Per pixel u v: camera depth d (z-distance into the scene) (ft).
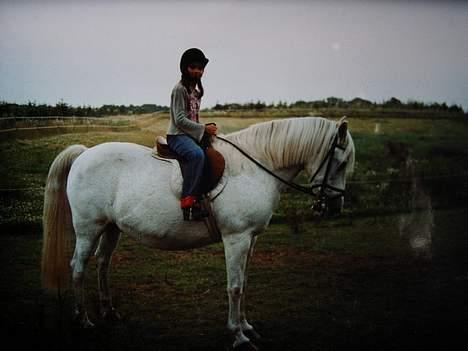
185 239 10.84
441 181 31.71
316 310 13.34
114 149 11.35
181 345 10.88
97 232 11.32
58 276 11.61
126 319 12.28
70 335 10.79
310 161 10.75
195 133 10.32
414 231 23.58
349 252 19.98
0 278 15.44
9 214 21.72
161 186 10.64
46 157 24.45
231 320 10.56
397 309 13.52
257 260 18.65
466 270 17.48
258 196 10.47
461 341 11.32
